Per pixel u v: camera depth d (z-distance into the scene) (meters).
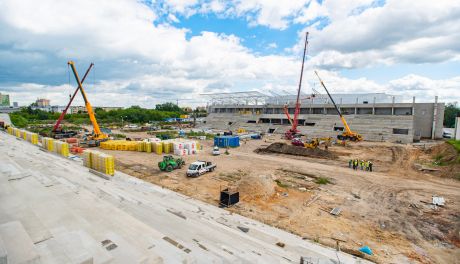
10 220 10.33
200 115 199.38
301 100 98.06
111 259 8.09
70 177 24.11
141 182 26.30
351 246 14.72
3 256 6.43
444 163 36.59
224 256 11.23
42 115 151.25
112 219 12.31
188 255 9.40
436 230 17.05
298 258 12.63
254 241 14.00
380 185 27.31
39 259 7.09
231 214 18.67
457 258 13.87
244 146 56.78
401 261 13.39
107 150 48.28
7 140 52.97
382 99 92.88
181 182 27.19
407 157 43.34
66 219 11.47
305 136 75.00
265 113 106.44
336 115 81.25
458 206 21.28
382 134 66.38
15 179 17.41
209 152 48.06
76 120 139.12
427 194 24.44
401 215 19.44
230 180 28.14
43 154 37.94
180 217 16.39
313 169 34.16
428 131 71.12
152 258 8.47
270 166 35.66
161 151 45.00
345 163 38.75
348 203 21.80
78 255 7.76
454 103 134.75
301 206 20.89
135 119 148.12
